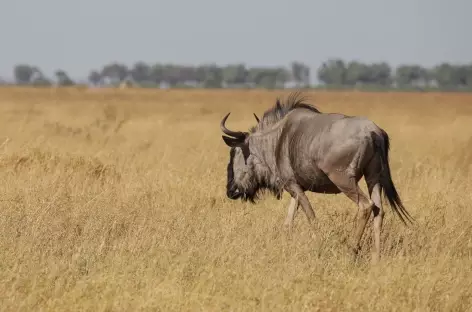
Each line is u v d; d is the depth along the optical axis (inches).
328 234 1385.3
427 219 1518.2
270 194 1667.1
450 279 1163.3
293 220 1499.8
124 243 1328.7
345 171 1378.0
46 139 2839.6
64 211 1525.6
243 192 1628.9
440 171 2090.3
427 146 2908.5
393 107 7539.4
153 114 5452.8
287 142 1486.2
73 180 1831.9
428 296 1085.8
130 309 1049.5
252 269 1204.5
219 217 1546.5
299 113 1493.6
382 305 1063.6
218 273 1175.0
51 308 1045.8
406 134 3513.8
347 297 1091.9
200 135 3368.6
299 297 1090.1
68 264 1245.7
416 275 1182.9
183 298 1076.5
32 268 1201.4
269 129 1549.0
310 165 1434.5
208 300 1077.8
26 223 1430.9
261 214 1593.3
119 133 3329.2
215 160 2315.5
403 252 1350.9
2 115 4392.2
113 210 1513.3
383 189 1396.4
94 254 1304.1
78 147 2630.4
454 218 1517.0
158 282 1144.2
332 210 1605.6
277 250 1314.0
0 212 1496.1
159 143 2972.4
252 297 1079.0
